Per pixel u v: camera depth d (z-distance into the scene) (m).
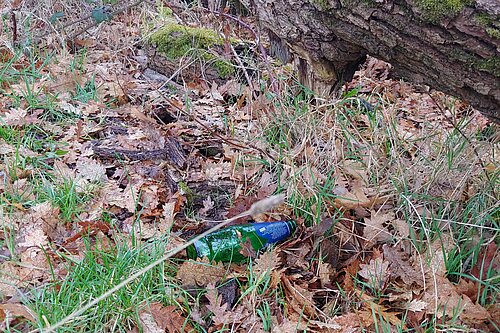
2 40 3.78
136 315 1.90
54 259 2.15
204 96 3.69
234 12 4.71
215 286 2.12
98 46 4.12
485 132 3.03
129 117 3.25
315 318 2.06
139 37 4.30
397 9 2.07
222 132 3.17
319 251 2.31
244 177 2.76
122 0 4.52
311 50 2.67
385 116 3.01
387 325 1.94
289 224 2.37
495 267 2.21
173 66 3.89
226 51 3.77
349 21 2.28
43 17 4.13
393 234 2.42
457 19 1.93
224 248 2.26
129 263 2.07
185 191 2.62
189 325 1.97
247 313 2.01
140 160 2.83
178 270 2.13
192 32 3.96
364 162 2.76
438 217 2.44
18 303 1.94
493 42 1.91
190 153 2.94
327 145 2.76
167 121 3.34
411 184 2.64
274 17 2.69
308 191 2.54
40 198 2.45
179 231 2.37
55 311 1.86
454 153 2.70
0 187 2.46
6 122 2.90
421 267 2.13
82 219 2.38
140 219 2.45
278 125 2.99
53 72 3.55
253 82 3.71
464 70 2.06
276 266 2.21
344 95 3.17
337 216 2.49
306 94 3.05
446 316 2.06
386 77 4.23
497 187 2.55
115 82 3.56
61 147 2.84
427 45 2.08
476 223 2.36
